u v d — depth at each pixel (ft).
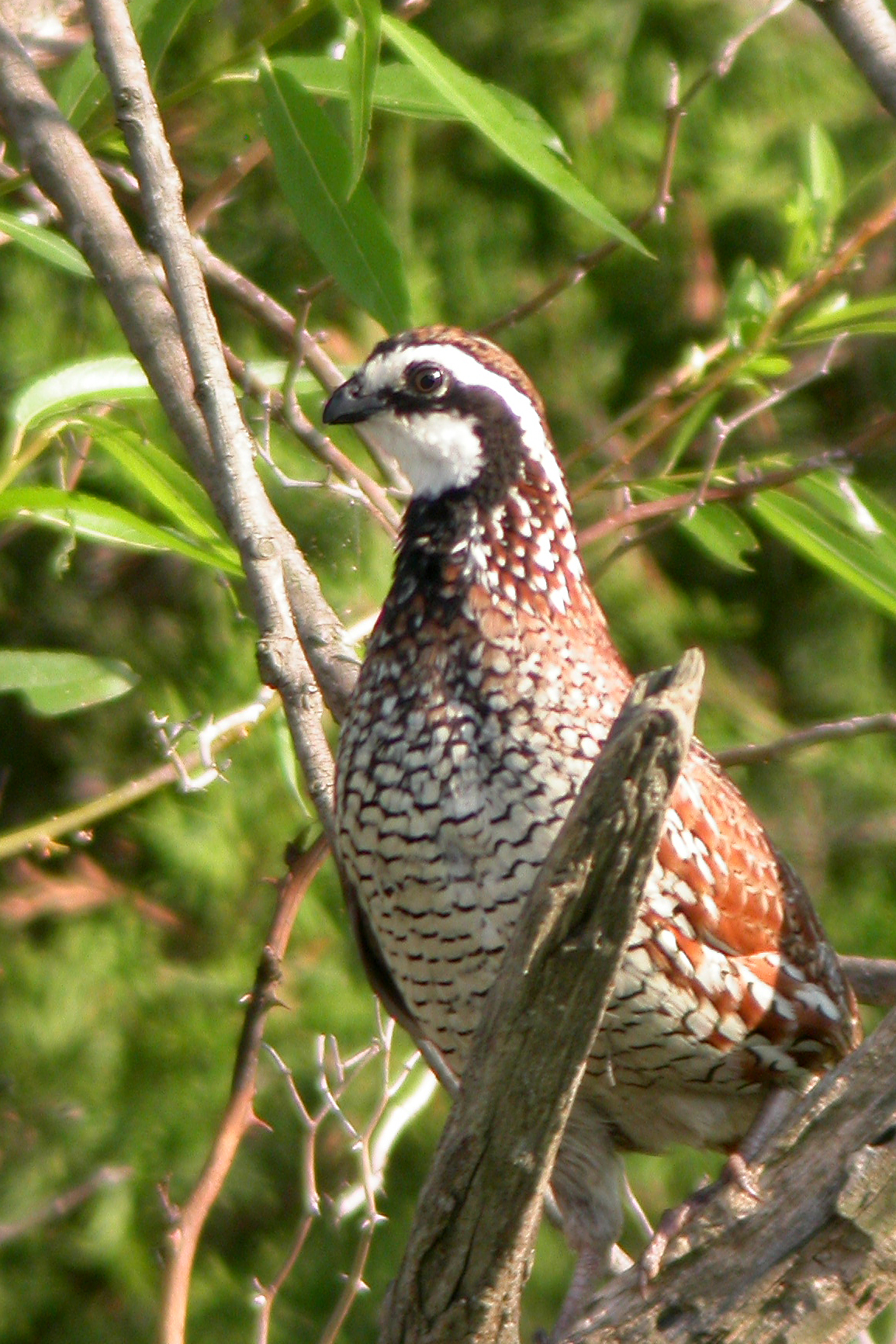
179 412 19.15
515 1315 14.94
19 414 19.74
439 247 45.60
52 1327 43.32
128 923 44.14
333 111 27.61
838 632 48.57
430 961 19.84
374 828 19.69
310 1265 42.24
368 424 20.83
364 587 37.86
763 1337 16.16
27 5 28.30
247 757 42.34
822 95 47.29
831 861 45.98
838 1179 16.16
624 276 47.32
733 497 24.97
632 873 13.24
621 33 45.42
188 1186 42.04
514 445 20.58
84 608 45.37
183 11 21.65
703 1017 19.95
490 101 19.11
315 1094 41.68
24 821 45.55
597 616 21.07
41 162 20.43
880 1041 16.42
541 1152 14.02
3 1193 42.09
